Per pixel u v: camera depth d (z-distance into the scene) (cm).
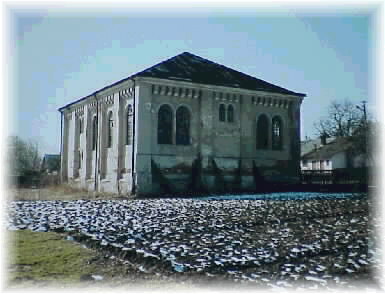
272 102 3581
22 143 5634
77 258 851
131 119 3080
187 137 3131
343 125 6762
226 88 3291
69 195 3020
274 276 747
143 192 2878
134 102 2973
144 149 2922
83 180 3816
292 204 2089
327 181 3650
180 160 3064
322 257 898
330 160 6206
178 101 3102
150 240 1047
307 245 998
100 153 3472
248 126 3428
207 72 3388
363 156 5525
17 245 970
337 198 2550
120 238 1056
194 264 810
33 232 1166
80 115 4059
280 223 1413
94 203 2181
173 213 1658
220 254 891
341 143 6244
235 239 1086
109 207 1930
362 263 846
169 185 2973
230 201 2314
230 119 3350
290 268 796
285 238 1112
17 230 1196
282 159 3597
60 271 752
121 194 2958
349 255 914
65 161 4391
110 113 3425
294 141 3675
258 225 1363
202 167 3144
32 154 6009
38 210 1741
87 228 1214
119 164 3153
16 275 715
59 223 1323
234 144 3338
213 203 2155
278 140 3634
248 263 823
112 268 786
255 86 3528
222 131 3284
